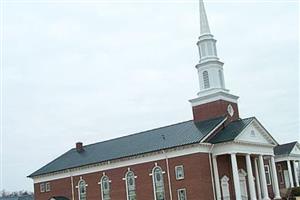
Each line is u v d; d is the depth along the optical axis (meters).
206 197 54.88
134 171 62.12
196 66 66.69
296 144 81.25
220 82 65.31
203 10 68.25
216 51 67.12
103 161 65.12
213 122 61.44
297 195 68.62
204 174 55.72
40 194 73.75
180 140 58.62
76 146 77.31
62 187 70.94
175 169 57.69
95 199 66.31
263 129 62.94
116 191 63.78
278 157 79.00
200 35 67.44
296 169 87.44
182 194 56.66
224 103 63.78
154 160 60.09
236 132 57.59
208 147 57.38
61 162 74.38
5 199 118.44
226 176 58.50
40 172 74.00
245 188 61.44
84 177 68.31
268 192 67.19
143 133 70.50
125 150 65.25
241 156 62.12
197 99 65.00
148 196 59.97
